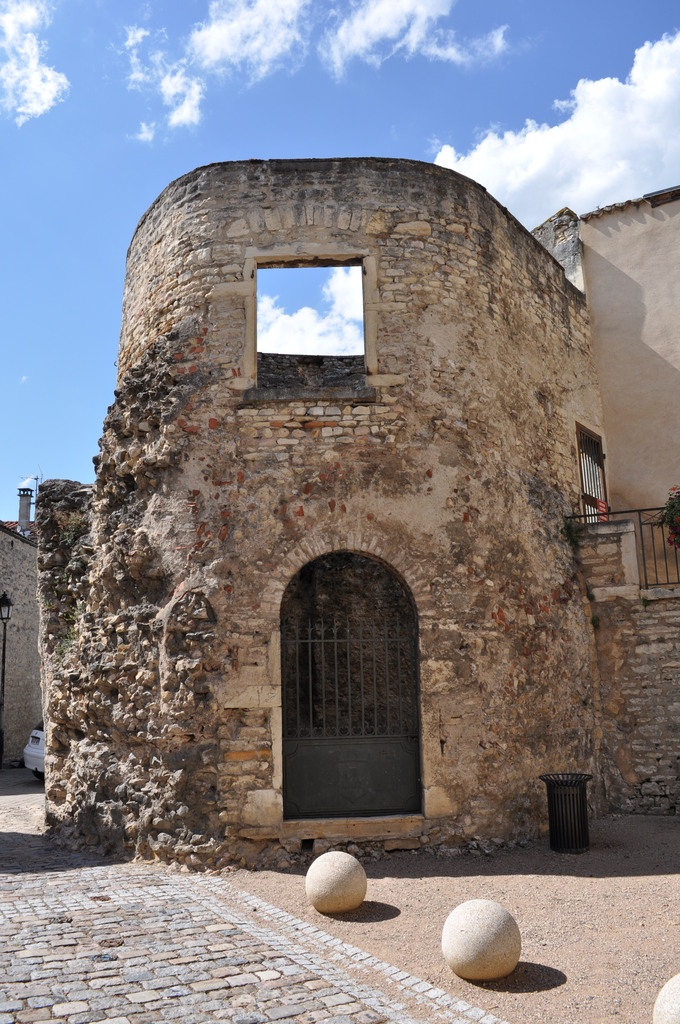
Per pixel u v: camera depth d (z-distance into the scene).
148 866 7.92
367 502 8.65
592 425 12.67
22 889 6.96
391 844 8.02
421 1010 4.52
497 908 5.11
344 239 9.19
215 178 9.41
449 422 9.09
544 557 9.90
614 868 7.48
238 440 8.76
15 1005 4.45
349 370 12.77
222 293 9.11
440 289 9.35
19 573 21.78
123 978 4.86
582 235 13.94
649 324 13.17
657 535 12.62
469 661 8.59
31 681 22.48
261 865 7.76
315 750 8.46
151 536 8.82
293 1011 4.44
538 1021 4.39
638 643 10.64
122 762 8.72
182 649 8.33
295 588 10.90
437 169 9.70
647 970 4.99
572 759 9.64
